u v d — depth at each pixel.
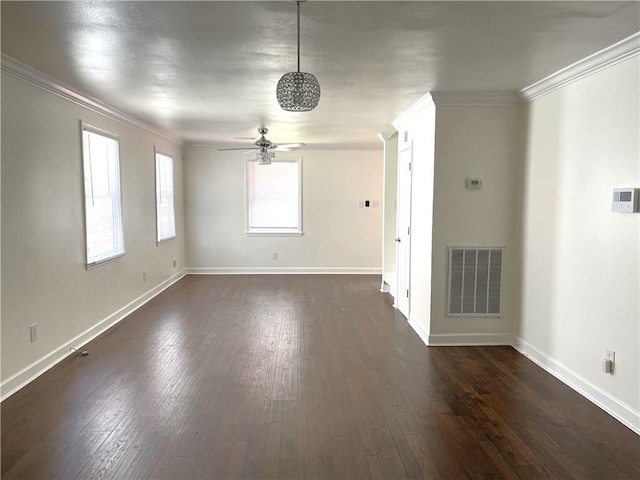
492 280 4.47
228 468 2.43
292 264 8.45
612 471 2.42
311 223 8.42
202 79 3.65
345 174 8.36
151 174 6.45
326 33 2.63
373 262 8.46
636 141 2.81
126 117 5.32
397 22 2.47
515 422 2.94
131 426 2.86
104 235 4.98
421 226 4.84
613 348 3.02
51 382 3.51
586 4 2.24
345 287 7.29
